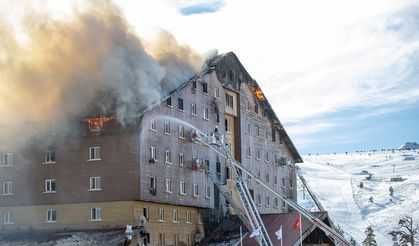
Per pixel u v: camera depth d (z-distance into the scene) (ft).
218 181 233.14
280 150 296.10
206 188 232.73
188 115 225.56
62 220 203.51
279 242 210.18
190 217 224.12
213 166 240.12
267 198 275.59
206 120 237.04
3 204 211.00
